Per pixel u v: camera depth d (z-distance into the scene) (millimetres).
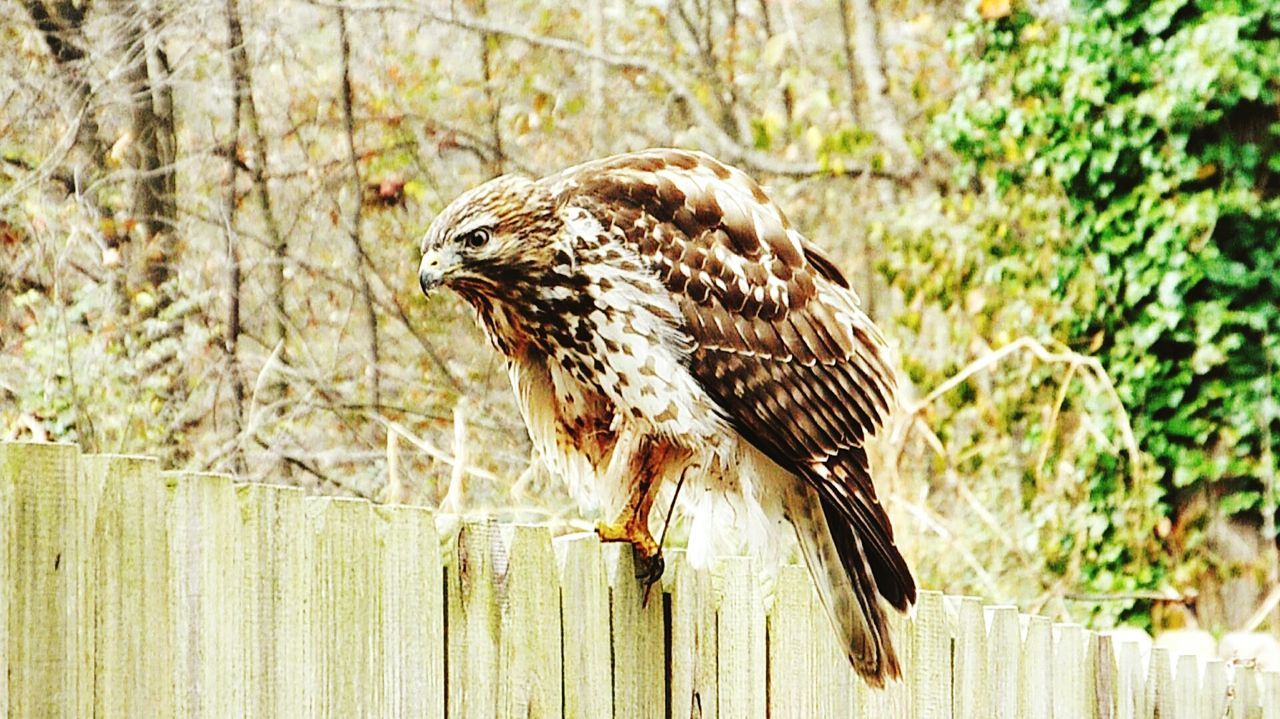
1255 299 15094
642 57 21438
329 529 4047
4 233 15320
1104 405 15219
